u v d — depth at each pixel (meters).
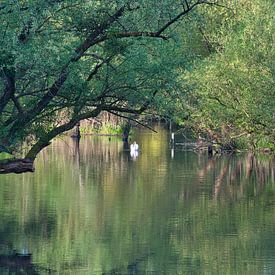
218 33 87.44
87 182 67.06
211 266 37.62
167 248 41.25
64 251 40.56
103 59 38.91
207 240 43.38
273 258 39.09
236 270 36.62
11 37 33.28
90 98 39.50
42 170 76.25
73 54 36.28
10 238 43.50
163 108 41.56
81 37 38.56
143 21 39.16
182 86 41.97
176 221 48.81
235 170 76.44
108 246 41.75
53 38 36.19
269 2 81.62
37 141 40.72
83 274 35.78
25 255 39.56
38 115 39.72
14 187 63.38
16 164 36.09
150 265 37.66
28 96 40.81
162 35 40.56
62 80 37.31
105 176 71.44
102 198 57.88
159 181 68.00
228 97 82.69
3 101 36.59
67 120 45.38
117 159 87.38
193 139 111.81
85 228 46.41
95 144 107.69
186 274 35.94
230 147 93.06
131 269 36.88
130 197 58.66
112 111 45.09
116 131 124.31
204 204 55.75
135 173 73.81
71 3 37.06
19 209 52.47
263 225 47.59
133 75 40.19
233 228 46.66
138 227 46.94
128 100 40.59
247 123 84.06
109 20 37.91
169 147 102.62
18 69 35.38
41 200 56.56
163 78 40.50
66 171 75.44
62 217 49.84
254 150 92.38
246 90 80.38
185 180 68.81
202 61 80.69
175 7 38.69
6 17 33.78
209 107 83.00
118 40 38.53
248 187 64.69
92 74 39.31
